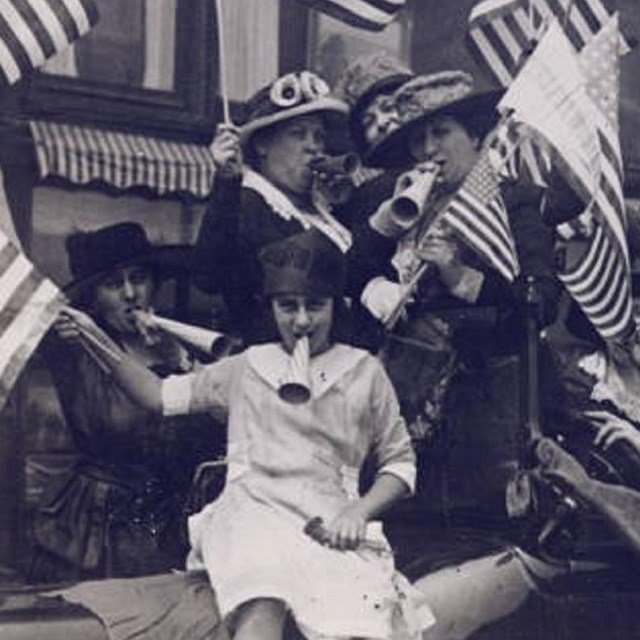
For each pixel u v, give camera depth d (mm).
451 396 5801
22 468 5141
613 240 6141
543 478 5809
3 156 5316
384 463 4668
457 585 5230
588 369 6328
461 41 6242
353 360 4695
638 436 6375
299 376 4496
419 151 5945
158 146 5617
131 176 5527
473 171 5828
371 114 5859
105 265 5398
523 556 5520
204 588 4578
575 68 5902
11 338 4516
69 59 5477
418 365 5762
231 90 5797
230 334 5477
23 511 5129
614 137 6105
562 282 6172
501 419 5836
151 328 5387
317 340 4680
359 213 5762
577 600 5605
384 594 4305
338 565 4324
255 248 5523
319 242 4660
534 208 6027
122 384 4824
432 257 5789
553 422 6168
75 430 5227
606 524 5922
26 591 4691
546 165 6051
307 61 5945
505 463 5812
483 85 6277
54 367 5207
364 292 5684
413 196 5645
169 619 4465
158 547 5266
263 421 4617
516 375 5867
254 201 5551
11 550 5102
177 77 5695
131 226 5496
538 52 5844
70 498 5195
